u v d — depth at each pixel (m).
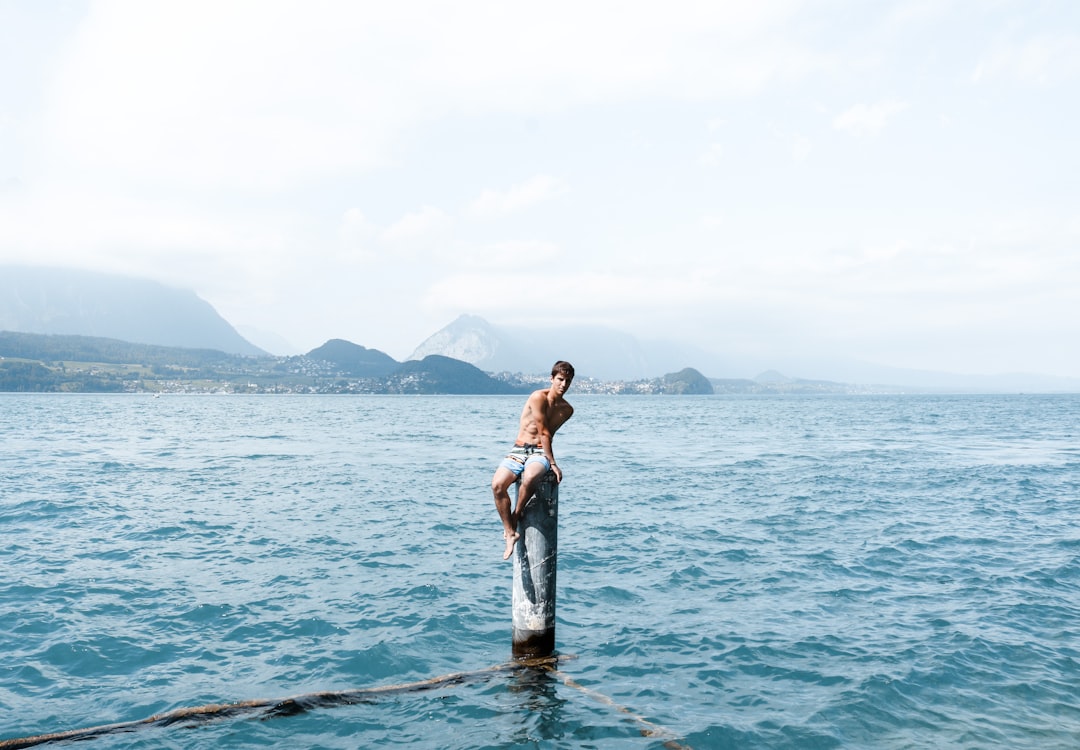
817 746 7.70
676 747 7.66
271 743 7.71
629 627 11.60
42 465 36.84
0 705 8.57
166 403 188.88
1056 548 17.62
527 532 9.82
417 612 12.30
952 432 72.38
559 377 9.58
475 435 67.06
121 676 9.55
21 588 13.59
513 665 9.88
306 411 142.38
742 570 15.39
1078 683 9.35
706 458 42.75
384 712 8.48
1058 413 132.75
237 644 10.77
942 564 15.98
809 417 117.50
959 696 8.95
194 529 19.69
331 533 19.20
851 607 12.78
